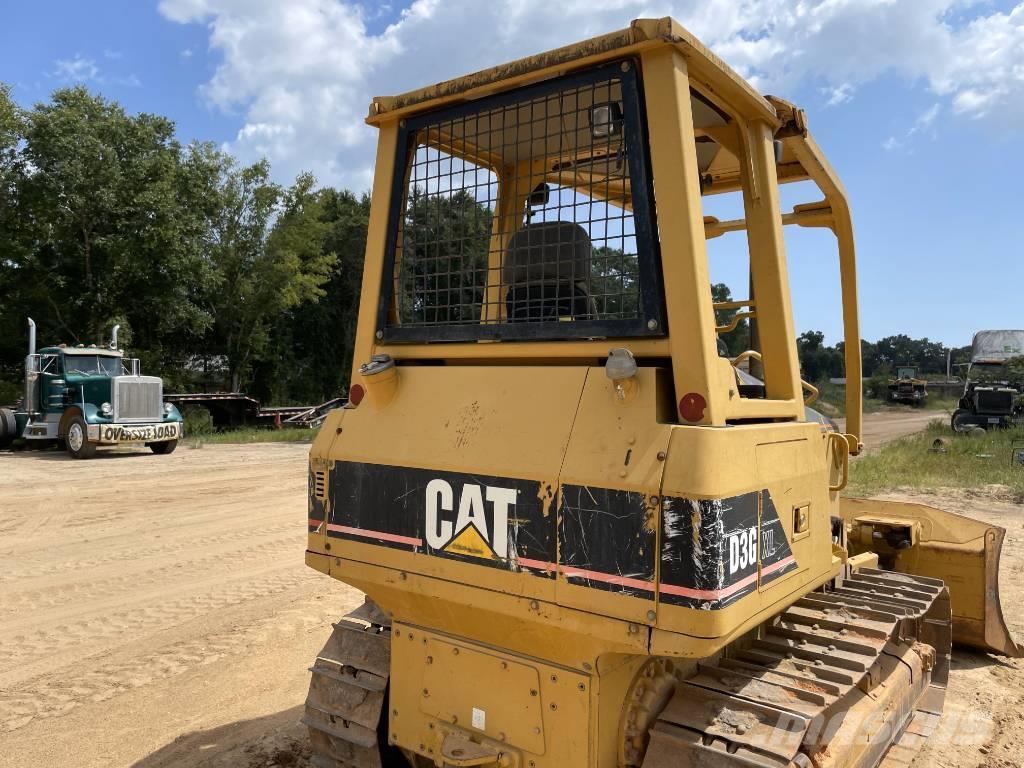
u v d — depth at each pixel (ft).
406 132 10.46
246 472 48.14
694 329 7.90
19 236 88.99
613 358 7.78
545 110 9.60
